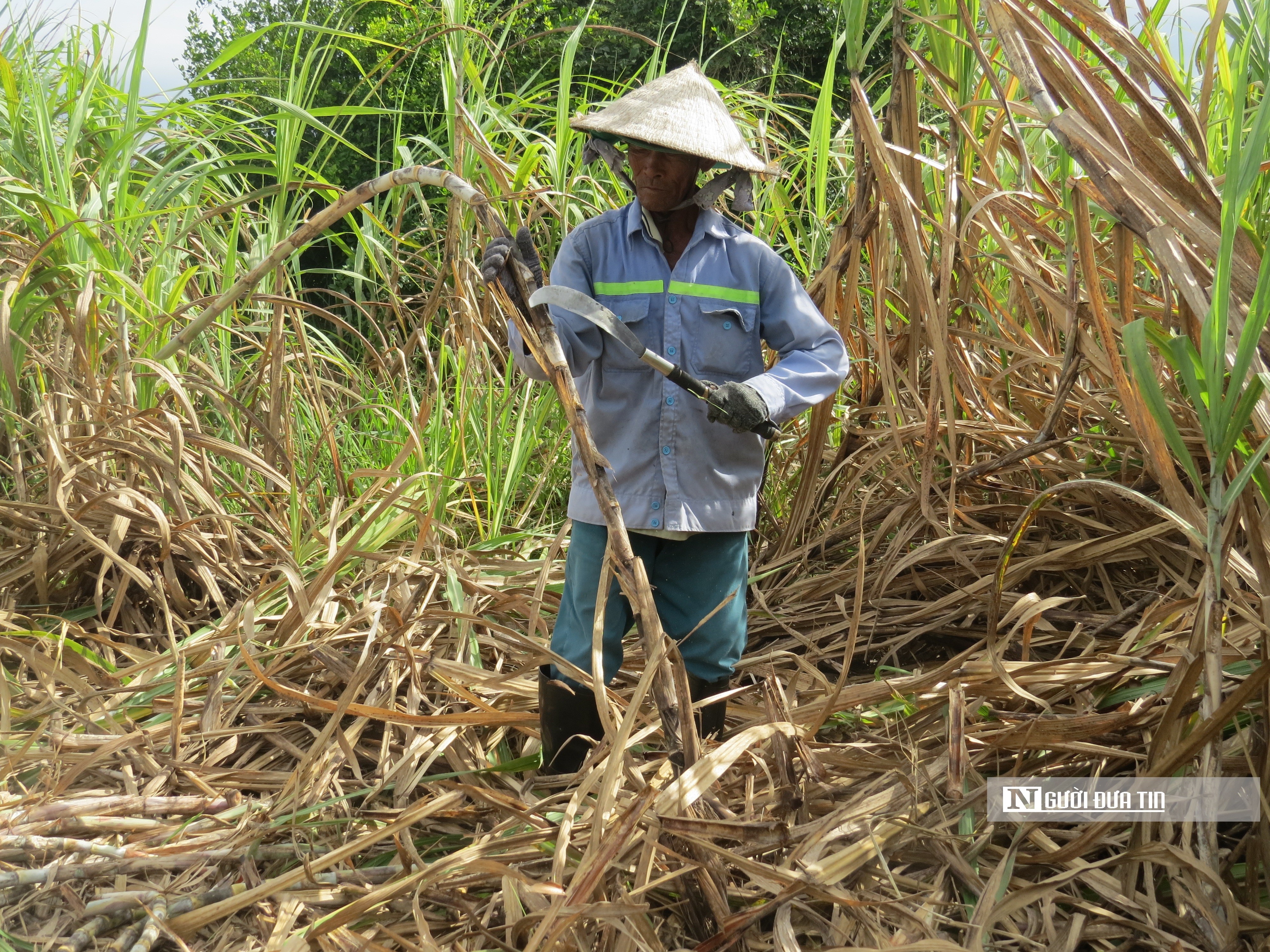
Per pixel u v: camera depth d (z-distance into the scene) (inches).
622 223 94.6
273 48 294.8
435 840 88.4
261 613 127.0
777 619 133.0
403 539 149.6
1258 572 71.1
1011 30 83.7
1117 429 125.8
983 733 87.6
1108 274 131.6
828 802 84.9
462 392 157.5
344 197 99.5
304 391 176.1
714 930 73.4
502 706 108.7
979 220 115.0
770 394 86.4
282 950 70.9
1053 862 75.8
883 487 148.9
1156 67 86.7
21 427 143.5
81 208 151.0
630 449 93.0
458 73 162.9
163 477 139.7
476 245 170.7
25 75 153.1
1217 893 70.0
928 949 65.7
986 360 143.8
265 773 97.7
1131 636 95.0
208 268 174.7
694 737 75.2
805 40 383.2
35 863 81.7
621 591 95.8
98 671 114.3
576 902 66.3
